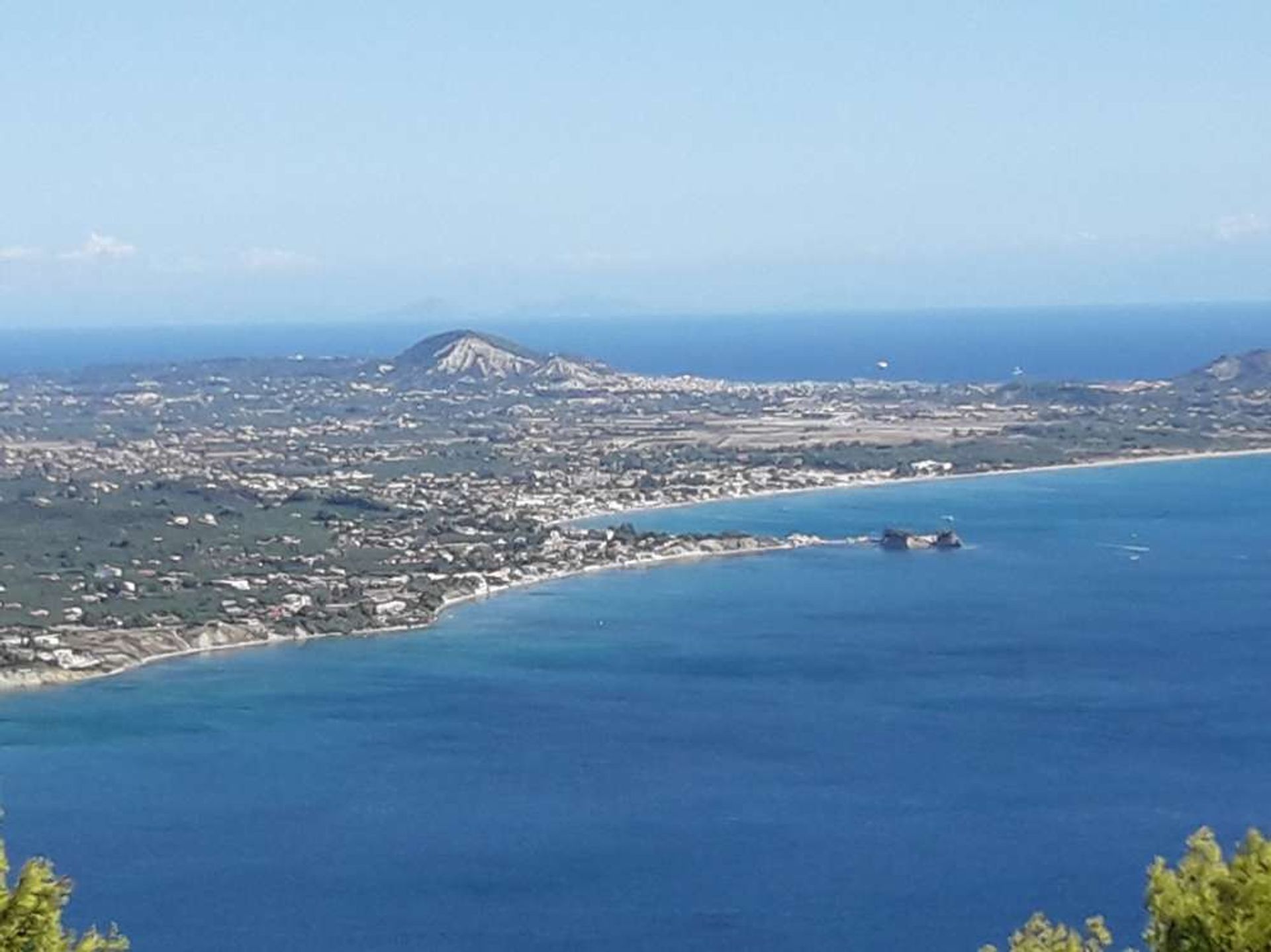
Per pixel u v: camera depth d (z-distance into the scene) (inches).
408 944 3280.0
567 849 3855.8
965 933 3292.3
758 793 4266.7
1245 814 4020.7
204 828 4069.9
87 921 3452.3
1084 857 3725.4
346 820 4101.9
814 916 3410.4
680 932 3336.6
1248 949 1264.8
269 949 3282.5
